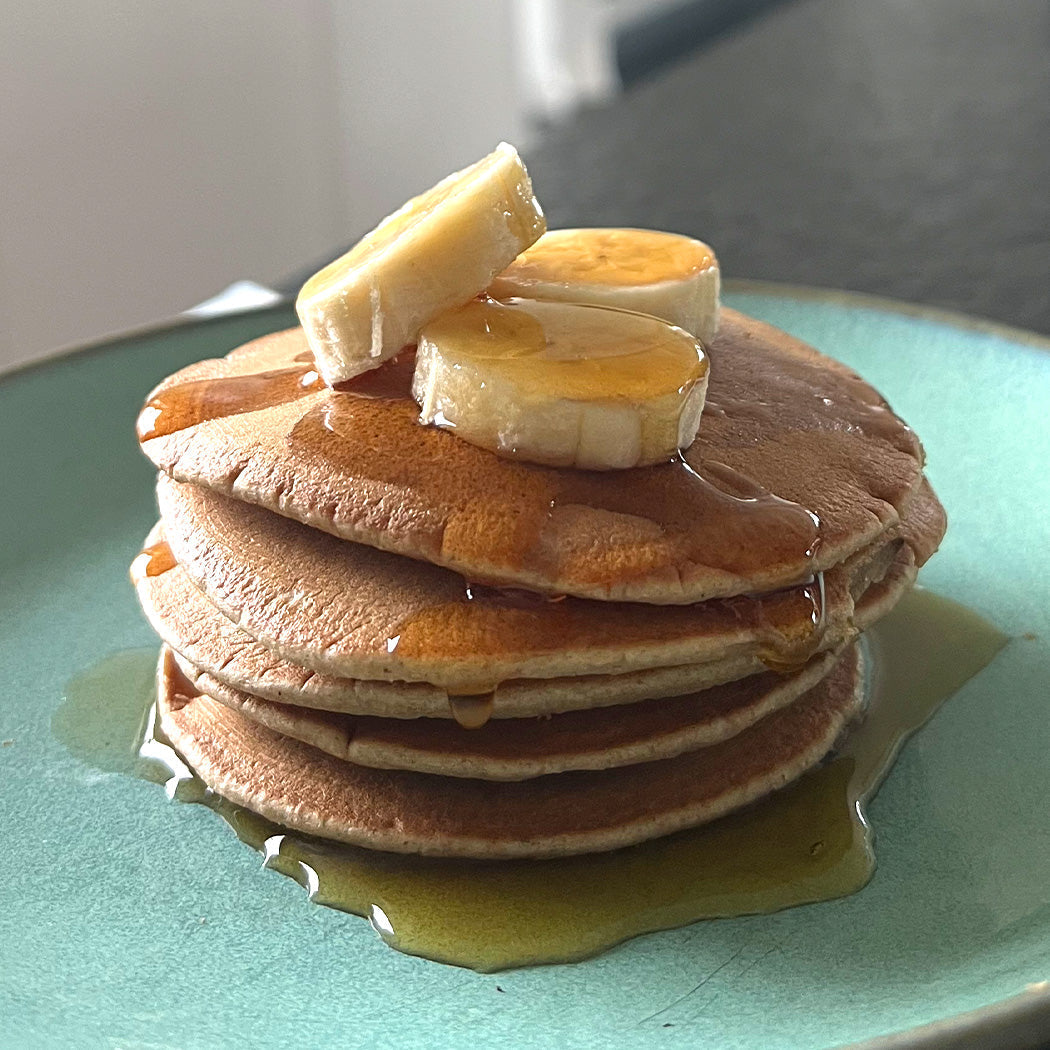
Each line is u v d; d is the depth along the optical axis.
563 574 0.12
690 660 0.12
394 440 0.13
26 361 0.20
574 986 0.12
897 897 0.13
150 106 0.39
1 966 0.12
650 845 0.14
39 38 0.36
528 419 0.12
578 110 0.40
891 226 0.30
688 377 0.13
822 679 0.15
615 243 0.15
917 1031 0.10
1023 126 0.37
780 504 0.13
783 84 0.41
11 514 0.19
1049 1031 0.10
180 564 0.13
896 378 0.21
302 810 0.14
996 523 0.19
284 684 0.13
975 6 0.49
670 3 0.51
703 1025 0.11
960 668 0.16
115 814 0.14
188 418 0.14
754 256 0.29
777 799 0.14
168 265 0.41
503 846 0.13
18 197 0.36
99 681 0.16
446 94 0.54
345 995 0.12
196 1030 0.11
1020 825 0.14
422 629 0.12
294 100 0.45
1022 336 0.21
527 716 0.13
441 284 0.13
